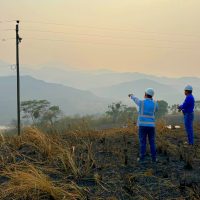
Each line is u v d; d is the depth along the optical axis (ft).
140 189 21.04
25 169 23.72
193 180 22.35
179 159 27.94
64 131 37.76
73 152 26.86
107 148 30.09
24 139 32.32
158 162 26.99
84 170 24.00
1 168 24.56
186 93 34.45
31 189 20.29
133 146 32.32
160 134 38.47
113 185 21.70
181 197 19.67
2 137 32.65
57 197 19.52
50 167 24.71
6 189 20.34
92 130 38.01
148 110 27.53
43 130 36.99
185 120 34.12
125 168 25.14
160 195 20.12
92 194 20.40
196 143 34.63
